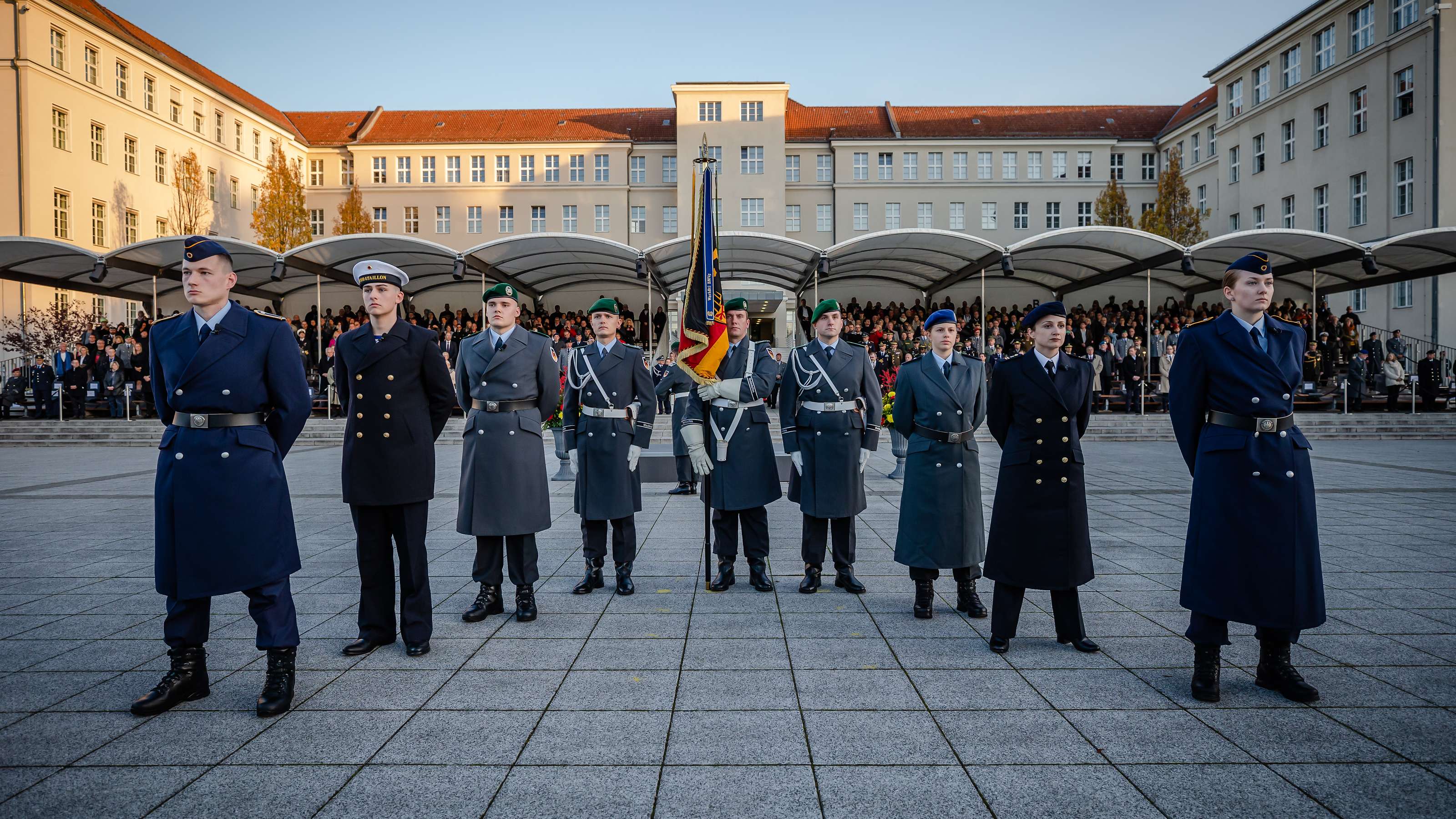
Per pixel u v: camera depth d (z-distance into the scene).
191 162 34.03
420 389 4.37
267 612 3.54
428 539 7.40
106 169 32.59
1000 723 3.31
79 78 31.27
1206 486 3.71
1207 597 3.58
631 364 5.61
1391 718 3.35
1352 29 29.69
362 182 43.38
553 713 3.42
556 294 30.91
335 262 21.59
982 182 42.78
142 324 21.28
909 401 4.93
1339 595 5.23
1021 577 4.15
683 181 40.41
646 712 3.43
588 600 5.30
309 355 24.17
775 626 4.66
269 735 3.22
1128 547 6.75
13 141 29.17
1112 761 2.97
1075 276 26.38
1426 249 19.86
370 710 3.47
